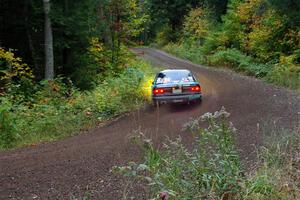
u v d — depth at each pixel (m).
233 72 30.11
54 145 10.98
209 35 43.44
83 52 21.80
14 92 16.17
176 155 6.18
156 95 15.48
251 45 31.19
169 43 64.75
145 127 12.30
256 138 9.38
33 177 7.93
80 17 20.36
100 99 16.08
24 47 21.14
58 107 15.87
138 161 8.36
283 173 5.74
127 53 28.38
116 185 7.09
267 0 25.05
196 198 4.82
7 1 19.50
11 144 11.59
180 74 15.95
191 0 63.75
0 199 6.86
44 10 18.88
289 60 23.27
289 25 25.70
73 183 7.41
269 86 20.83
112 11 26.28
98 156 9.16
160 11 67.06
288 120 11.41
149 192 6.45
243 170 6.05
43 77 21.23
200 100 15.90
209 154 6.14
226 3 46.94
